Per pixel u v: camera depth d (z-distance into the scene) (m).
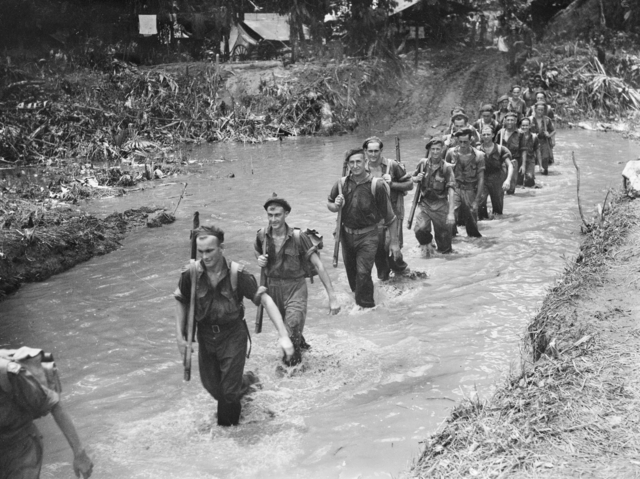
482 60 31.86
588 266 7.12
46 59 26.86
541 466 4.02
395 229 8.13
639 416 4.36
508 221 11.79
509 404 4.75
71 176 17.45
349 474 4.79
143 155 21.61
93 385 6.45
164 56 30.89
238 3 32.91
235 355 5.49
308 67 29.55
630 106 26.53
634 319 5.73
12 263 9.72
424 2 33.19
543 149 15.94
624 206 9.21
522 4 34.62
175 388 6.34
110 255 10.82
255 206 13.93
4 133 20.94
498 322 7.38
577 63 28.56
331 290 6.60
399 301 8.24
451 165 9.81
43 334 7.71
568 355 5.24
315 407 5.80
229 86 28.25
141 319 8.10
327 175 17.28
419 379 6.18
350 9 31.81
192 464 5.04
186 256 10.60
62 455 5.27
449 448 4.44
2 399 3.91
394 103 28.84
